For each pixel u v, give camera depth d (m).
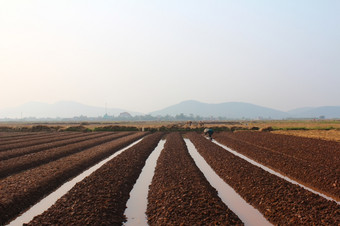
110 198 15.74
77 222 12.38
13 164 24.39
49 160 28.09
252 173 21.48
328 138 47.50
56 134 64.50
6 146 37.91
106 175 20.84
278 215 13.96
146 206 15.91
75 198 15.59
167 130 77.06
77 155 30.55
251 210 15.41
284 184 18.33
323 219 12.77
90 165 27.16
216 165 26.12
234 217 13.60
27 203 15.75
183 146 38.75
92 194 16.23
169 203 14.84
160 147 42.38
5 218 13.66
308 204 14.67
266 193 16.72
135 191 18.92
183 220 12.81
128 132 72.00
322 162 26.25
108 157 32.31
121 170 22.80
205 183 19.23
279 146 37.50
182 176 20.67
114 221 13.30
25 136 57.66
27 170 24.08
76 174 23.34
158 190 17.86
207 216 13.29
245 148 37.25
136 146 38.62
